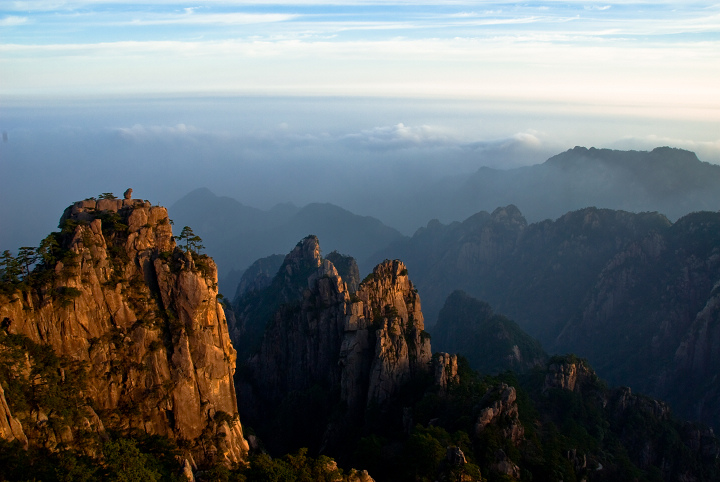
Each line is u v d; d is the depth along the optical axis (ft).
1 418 226.38
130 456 249.96
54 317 272.10
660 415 539.70
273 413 523.29
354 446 417.28
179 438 292.40
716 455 528.22
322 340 533.14
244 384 558.56
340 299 536.01
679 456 512.63
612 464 444.14
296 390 521.24
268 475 286.25
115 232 309.83
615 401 540.52
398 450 382.63
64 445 244.01
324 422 476.95
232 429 307.58
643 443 507.71
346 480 304.91
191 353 303.07
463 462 327.47
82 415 256.93
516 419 393.70
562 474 374.43
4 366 244.22
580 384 547.08
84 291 281.74
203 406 302.86
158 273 305.73
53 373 260.21
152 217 320.50
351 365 466.29
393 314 490.08
